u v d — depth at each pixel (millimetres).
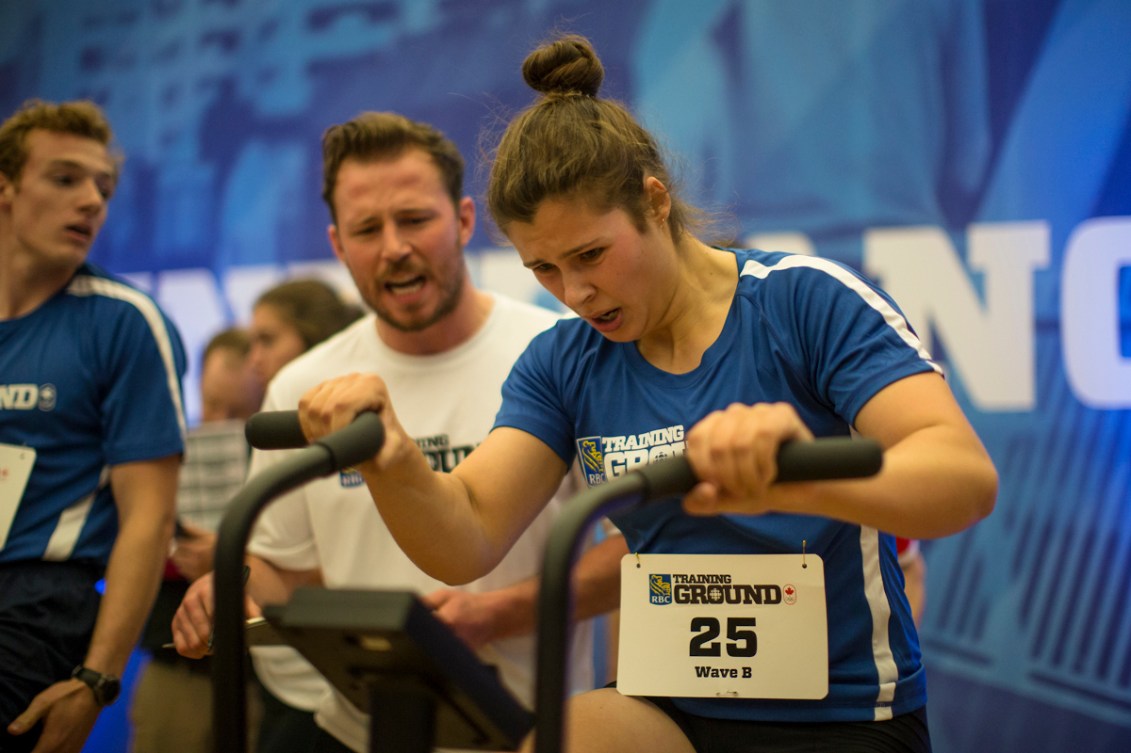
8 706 4297
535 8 8742
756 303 3115
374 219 4531
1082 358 7512
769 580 3129
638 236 2930
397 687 2123
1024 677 7488
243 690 2066
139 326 4707
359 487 4633
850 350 2895
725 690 3137
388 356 4812
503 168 2967
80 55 9906
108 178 4867
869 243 7887
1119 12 7570
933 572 7711
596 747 2941
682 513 3207
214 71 9578
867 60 7977
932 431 2611
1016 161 7688
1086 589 7418
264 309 6852
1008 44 7742
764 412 2107
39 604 4426
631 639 3232
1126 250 7488
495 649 4492
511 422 3354
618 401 3273
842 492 2297
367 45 9188
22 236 4656
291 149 9352
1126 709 7293
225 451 6195
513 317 4852
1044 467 7535
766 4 8180
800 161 8055
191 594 3826
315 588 2027
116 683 4398
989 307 7672
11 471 4508
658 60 8352
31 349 4617
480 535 3062
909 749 3076
